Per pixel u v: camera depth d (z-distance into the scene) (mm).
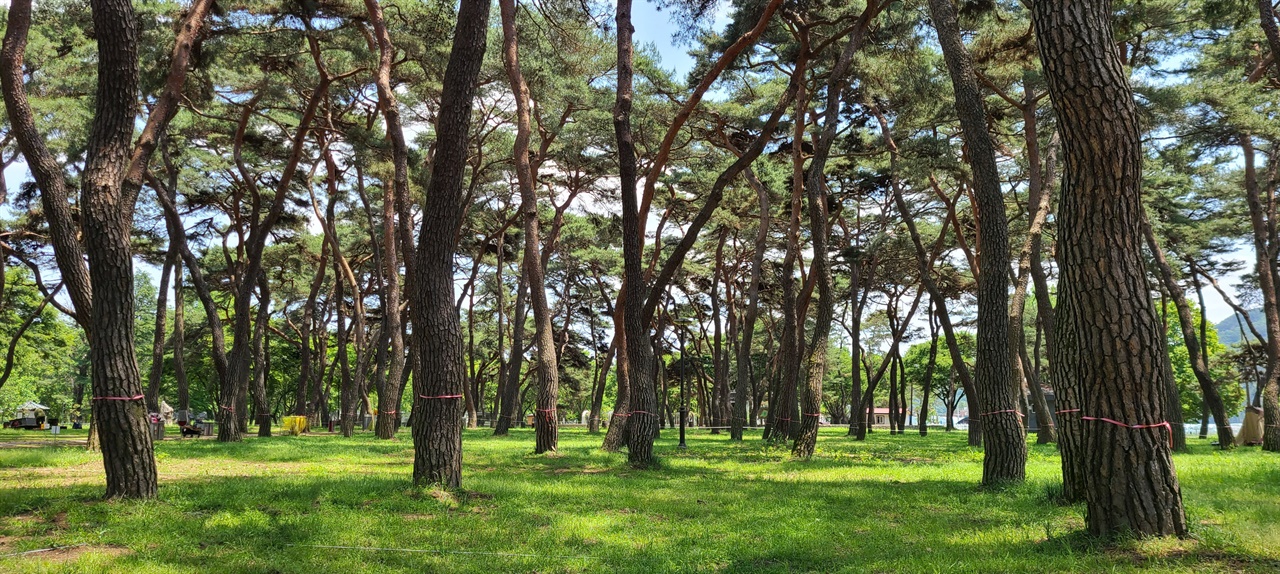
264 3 19062
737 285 46812
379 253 34438
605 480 12305
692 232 16375
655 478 12805
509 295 49062
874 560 6348
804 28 17156
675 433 37500
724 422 42406
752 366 55562
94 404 8945
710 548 6883
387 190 27281
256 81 22031
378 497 9445
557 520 8281
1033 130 19203
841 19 17391
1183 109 19234
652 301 16359
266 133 27656
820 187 17438
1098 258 6441
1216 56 20594
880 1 16391
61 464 14320
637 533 7641
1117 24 17703
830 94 17047
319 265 36812
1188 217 28953
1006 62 17656
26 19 9953
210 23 18125
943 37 12172
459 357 10484
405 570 5996
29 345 39688
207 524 7555
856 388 35875
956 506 9383
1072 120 6512
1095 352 6441
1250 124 19406
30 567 5754
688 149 28422
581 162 29062
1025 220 26453
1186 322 23969
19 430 42844
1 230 27062
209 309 26281
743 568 6145
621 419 20000
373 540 7027
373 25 18578
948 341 21078
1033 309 35469
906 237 28312
